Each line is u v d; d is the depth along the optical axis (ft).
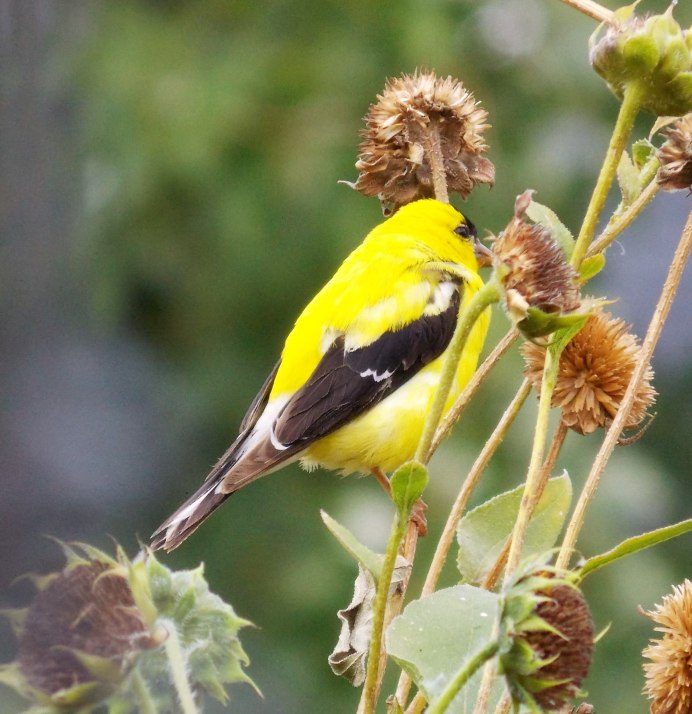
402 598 14.97
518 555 12.03
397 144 18.54
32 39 27.96
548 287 11.61
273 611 36.63
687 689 13.28
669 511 35.91
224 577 37.11
